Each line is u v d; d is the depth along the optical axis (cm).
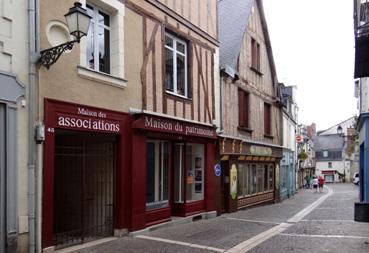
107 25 935
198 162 1334
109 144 939
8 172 664
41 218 722
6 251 658
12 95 675
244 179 1742
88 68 830
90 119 836
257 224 1227
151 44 1047
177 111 1159
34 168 709
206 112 1334
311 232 1074
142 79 1004
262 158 1962
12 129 674
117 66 927
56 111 759
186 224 1170
